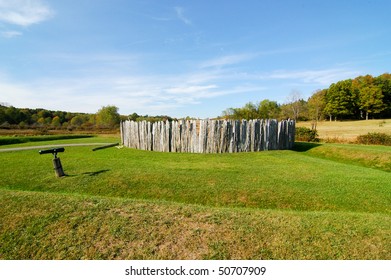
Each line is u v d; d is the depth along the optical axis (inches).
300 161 407.8
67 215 171.0
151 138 564.7
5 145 710.5
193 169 335.6
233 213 182.9
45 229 153.6
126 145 649.6
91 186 267.4
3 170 331.9
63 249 135.7
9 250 135.5
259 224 163.3
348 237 148.1
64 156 460.8
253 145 535.8
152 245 138.1
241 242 141.5
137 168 337.7
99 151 544.1
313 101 1808.6
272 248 136.6
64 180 283.9
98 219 165.8
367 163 447.8
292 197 237.9
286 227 159.5
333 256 130.7
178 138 533.0
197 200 236.8
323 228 159.2
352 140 788.0
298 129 845.8
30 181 282.5
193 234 148.8
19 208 182.4
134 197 244.7
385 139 657.6
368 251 134.5
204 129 517.0
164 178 286.5
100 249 135.3
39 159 421.4
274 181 279.1
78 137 1087.6
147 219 167.0
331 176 301.7
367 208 219.8
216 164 378.9
